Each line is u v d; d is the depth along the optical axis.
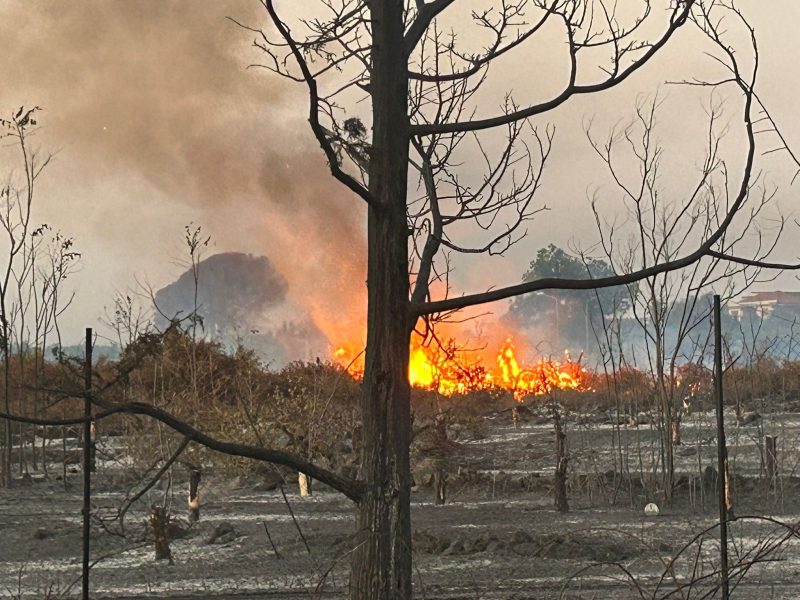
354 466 23.86
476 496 22.48
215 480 24.20
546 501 21.50
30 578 14.21
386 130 7.44
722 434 8.64
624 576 12.78
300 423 23.80
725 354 25.16
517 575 13.08
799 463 23.88
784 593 11.67
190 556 15.71
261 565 14.59
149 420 23.05
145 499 22.09
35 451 29.98
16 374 27.44
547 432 31.12
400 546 7.18
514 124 8.27
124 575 14.28
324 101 7.48
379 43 7.52
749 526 17.20
